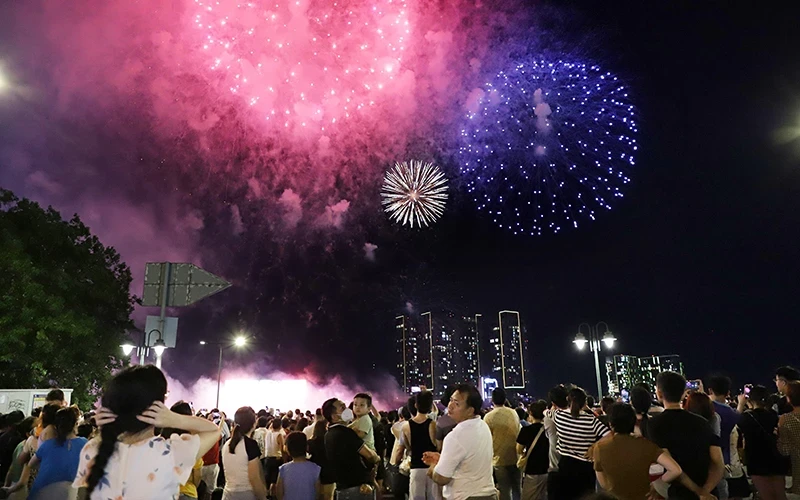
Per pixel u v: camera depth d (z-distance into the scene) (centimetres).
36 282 2116
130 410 294
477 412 562
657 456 477
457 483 532
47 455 559
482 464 534
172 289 970
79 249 2414
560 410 755
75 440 571
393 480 1108
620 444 489
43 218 2308
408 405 1123
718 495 648
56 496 543
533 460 834
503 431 897
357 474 718
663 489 478
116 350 2427
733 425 670
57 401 793
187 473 307
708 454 495
